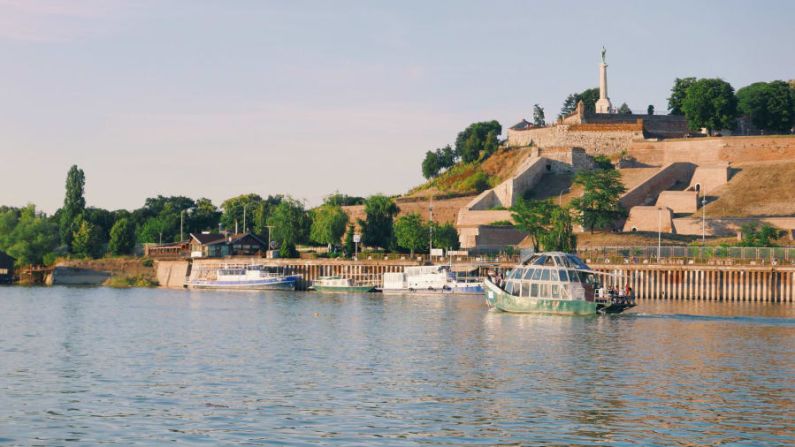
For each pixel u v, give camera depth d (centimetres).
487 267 18575
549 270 12625
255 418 5672
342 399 6250
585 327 10875
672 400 6238
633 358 8219
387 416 5728
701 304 14700
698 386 6769
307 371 7462
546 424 5522
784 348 8900
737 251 16350
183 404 6081
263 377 7156
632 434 5291
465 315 12688
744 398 6309
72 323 11812
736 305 14462
